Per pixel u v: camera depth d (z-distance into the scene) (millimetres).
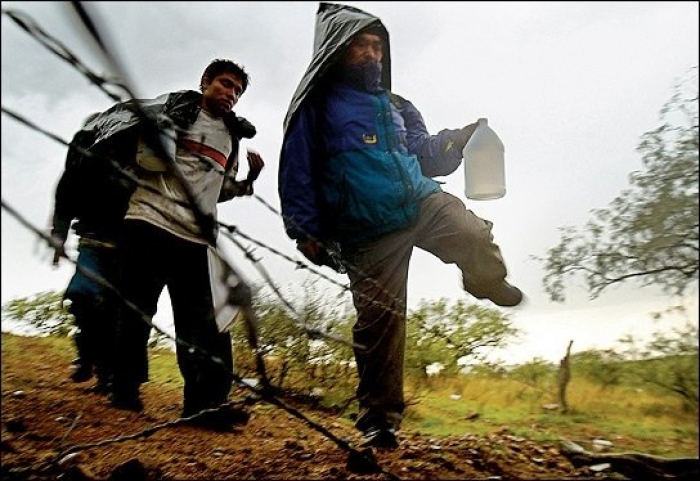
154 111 3271
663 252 7270
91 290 3924
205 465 2867
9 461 2709
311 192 3201
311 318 4340
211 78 3543
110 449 3027
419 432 4230
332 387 4613
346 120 3285
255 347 1634
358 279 3195
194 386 3535
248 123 3633
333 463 2912
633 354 7293
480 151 3289
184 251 3514
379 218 3191
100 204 3543
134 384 3744
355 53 3398
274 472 2781
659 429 5469
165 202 3426
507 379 6492
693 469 3166
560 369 6422
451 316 5594
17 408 3598
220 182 3539
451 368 5863
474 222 3340
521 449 3447
